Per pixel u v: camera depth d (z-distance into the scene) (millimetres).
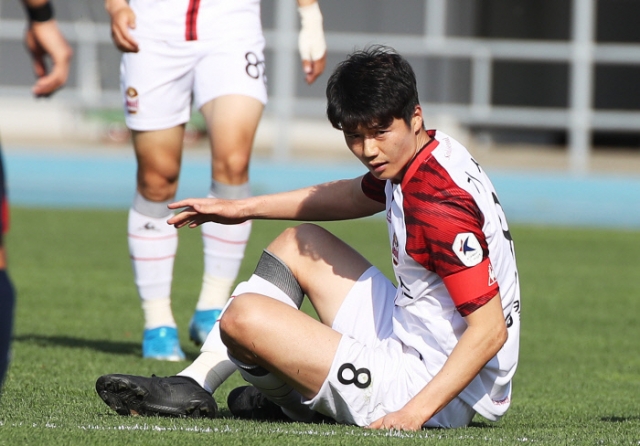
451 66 63781
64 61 12484
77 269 28062
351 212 12555
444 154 10719
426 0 65438
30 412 11625
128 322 21000
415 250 10750
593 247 36219
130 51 16219
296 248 11789
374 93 10250
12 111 70000
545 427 11930
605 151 71312
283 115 52094
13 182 48219
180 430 10578
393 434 10422
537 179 49656
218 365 12000
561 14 68438
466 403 11352
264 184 46875
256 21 16781
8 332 8062
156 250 17016
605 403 14375
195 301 23688
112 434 10266
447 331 10992
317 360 10922
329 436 10328
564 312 23922
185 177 48188
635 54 51688
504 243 10992
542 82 71750
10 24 51656
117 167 51531
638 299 25984
